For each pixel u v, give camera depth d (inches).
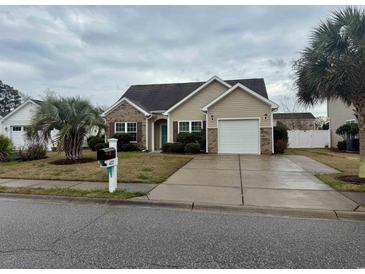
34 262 125.4
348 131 722.2
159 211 209.8
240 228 170.4
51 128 470.9
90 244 145.3
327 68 297.9
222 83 725.9
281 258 129.0
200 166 424.8
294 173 359.3
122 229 168.9
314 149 842.2
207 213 204.7
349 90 301.7
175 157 548.1
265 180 313.7
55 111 457.1
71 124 467.2
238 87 649.6
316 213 197.6
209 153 653.3
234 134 653.3
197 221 184.9
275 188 272.5
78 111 477.7
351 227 172.6
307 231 164.9
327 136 924.6
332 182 293.1
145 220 187.0
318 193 251.0
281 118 1535.4
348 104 327.9
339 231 164.9
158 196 241.8
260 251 136.4
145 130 762.2
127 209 215.9
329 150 787.4
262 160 506.0
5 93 1993.1
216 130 660.7
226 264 123.6
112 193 249.1
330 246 141.9
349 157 559.2
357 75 283.1
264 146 636.1
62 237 155.3
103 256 131.4
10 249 139.3
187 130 740.0
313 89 319.6
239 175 346.0
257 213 205.0
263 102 637.9
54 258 129.3
